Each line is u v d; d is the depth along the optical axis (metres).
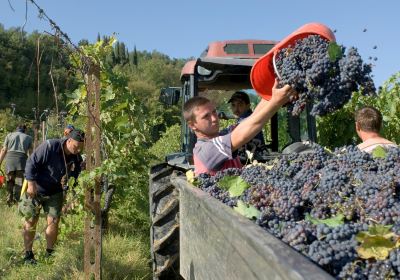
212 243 1.98
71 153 5.62
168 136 17.59
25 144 10.18
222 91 5.68
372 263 1.38
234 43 5.17
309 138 5.18
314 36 2.51
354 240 1.47
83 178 4.26
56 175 5.57
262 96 2.98
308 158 2.50
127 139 5.90
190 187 2.50
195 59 5.09
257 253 1.34
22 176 10.09
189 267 2.60
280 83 2.56
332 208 1.86
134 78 79.50
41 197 5.59
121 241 5.72
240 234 1.49
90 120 4.35
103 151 5.76
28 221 5.63
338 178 1.99
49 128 11.32
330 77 2.38
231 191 2.19
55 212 5.64
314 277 1.02
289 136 5.34
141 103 6.50
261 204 2.01
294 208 1.86
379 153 2.35
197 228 2.32
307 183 2.08
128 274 4.84
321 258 1.40
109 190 6.23
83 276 4.71
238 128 2.71
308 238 1.57
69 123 6.61
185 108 3.18
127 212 7.02
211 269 2.01
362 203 1.79
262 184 2.19
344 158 2.38
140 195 7.07
